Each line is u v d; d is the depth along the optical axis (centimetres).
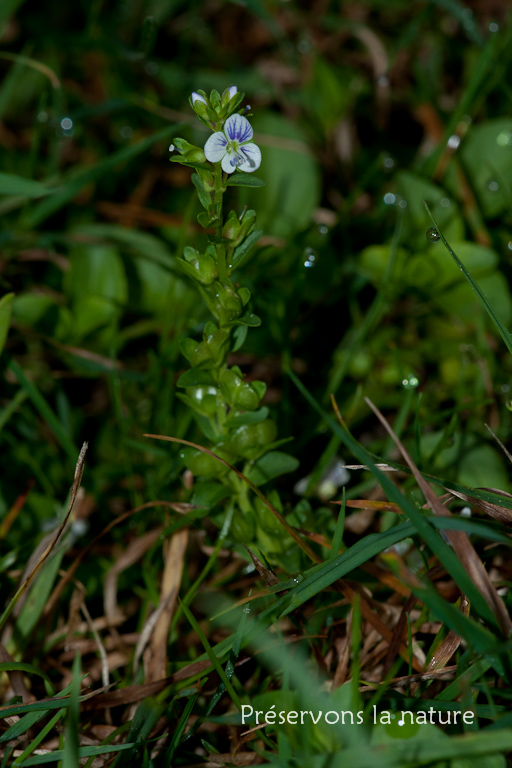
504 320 36
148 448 33
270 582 29
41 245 38
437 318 37
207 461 30
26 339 37
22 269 39
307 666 30
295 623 30
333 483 34
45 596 31
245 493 30
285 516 31
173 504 31
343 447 34
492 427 34
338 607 30
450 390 35
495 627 28
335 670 30
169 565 31
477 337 36
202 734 29
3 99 40
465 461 33
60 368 37
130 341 38
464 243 36
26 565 32
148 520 33
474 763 27
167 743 29
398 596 31
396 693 28
